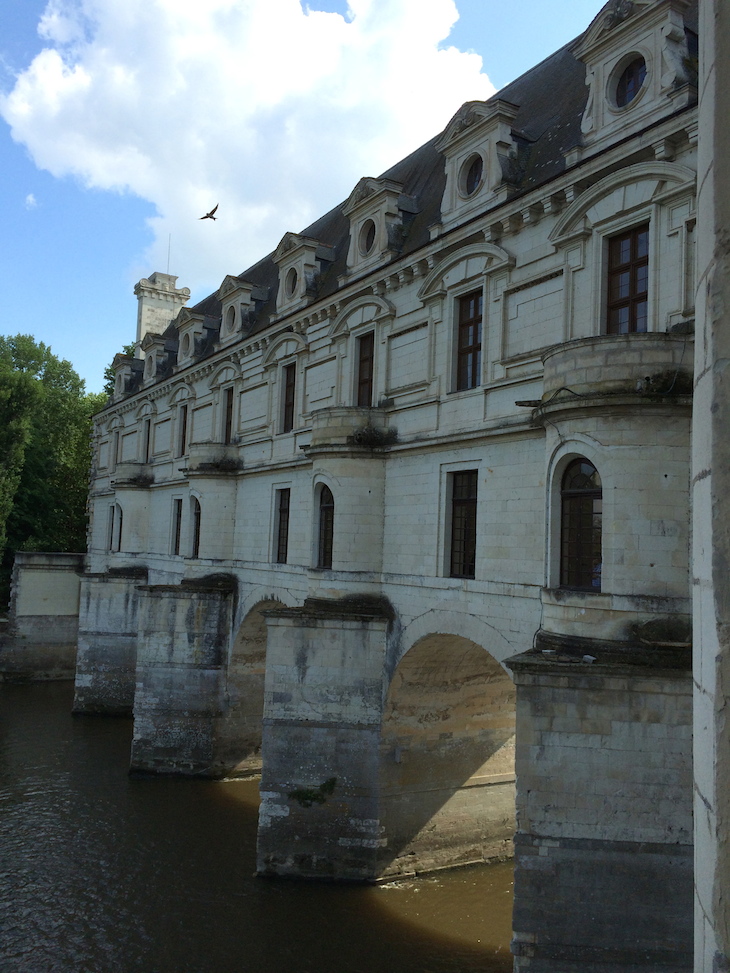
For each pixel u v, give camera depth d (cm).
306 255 3131
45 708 4681
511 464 1966
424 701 2416
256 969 1920
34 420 6944
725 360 420
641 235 1683
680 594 1452
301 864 2367
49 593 5538
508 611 1931
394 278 2459
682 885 1385
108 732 4191
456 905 2231
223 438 3766
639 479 1487
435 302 2289
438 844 2461
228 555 3525
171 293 6312
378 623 2378
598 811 1420
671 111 1616
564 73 2380
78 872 2448
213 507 3541
